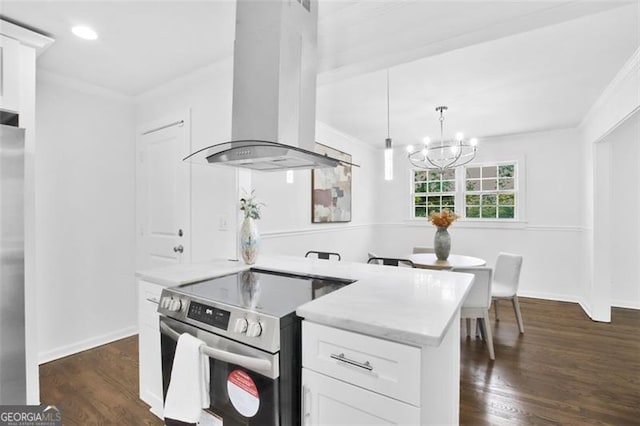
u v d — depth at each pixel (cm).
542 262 457
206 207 263
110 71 255
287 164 184
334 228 445
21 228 174
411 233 555
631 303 405
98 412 192
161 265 294
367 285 156
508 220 480
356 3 180
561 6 147
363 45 188
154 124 298
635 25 195
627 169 404
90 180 283
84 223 280
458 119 395
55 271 262
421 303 125
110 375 235
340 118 391
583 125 406
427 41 172
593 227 363
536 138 459
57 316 263
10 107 187
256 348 118
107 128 296
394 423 100
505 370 248
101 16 182
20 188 173
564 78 274
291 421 121
